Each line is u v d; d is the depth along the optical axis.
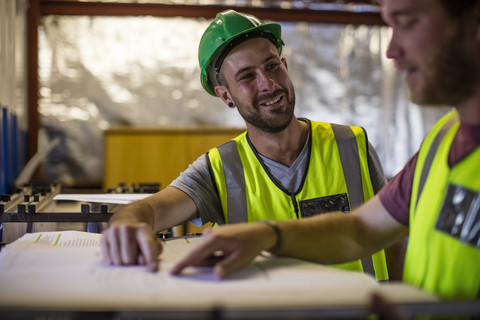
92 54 4.28
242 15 1.48
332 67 4.52
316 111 4.53
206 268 0.72
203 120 4.42
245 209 1.45
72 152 4.28
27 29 4.08
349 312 0.48
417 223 0.79
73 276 0.67
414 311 0.50
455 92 0.68
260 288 0.60
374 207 0.94
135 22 4.32
